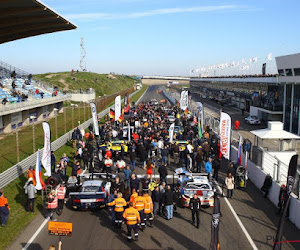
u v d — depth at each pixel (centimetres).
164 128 3030
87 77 10450
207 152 2236
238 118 5400
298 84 4097
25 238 1138
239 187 1730
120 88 13312
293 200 1289
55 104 4978
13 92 3828
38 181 1425
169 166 2166
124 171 1666
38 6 1700
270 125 1945
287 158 1867
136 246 1080
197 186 1470
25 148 2630
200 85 13250
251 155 1962
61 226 869
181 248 1066
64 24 2152
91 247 1071
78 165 1708
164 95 11250
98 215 1368
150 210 1217
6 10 1720
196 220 1302
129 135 2608
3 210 1225
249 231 1202
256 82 5544
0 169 2000
